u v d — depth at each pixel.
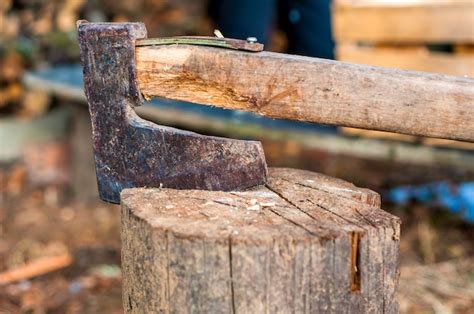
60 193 6.99
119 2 7.87
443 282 4.96
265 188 2.68
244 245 2.20
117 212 6.57
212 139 2.60
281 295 2.24
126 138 2.63
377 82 2.50
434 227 5.82
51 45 7.64
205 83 2.56
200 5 8.02
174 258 2.26
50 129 7.21
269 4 6.54
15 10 7.75
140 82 2.60
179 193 2.59
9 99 7.38
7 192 6.96
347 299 2.29
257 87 2.54
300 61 2.52
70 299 4.92
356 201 2.54
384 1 4.83
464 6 4.67
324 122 2.55
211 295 2.24
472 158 4.96
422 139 5.03
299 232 2.26
